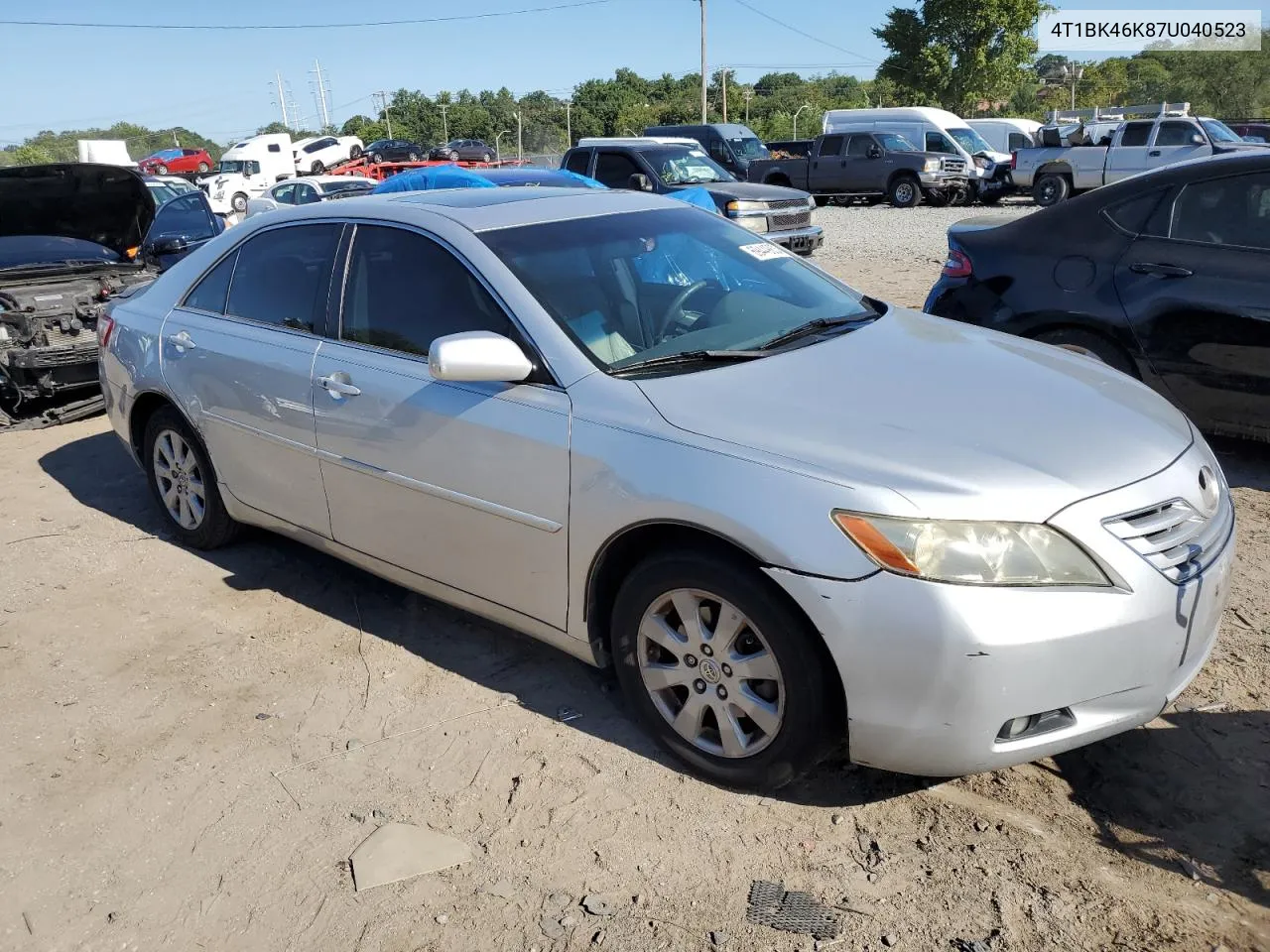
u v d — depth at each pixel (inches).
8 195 301.0
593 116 4146.2
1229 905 97.9
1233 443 221.9
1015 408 117.6
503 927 100.3
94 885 109.2
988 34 1654.8
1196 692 131.3
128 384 191.0
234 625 164.1
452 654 151.9
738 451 109.0
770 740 111.0
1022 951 94.0
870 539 99.9
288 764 127.3
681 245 152.6
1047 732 102.3
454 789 120.6
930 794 115.5
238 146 1453.0
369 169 1492.4
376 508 146.7
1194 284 195.8
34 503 225.1
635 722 132.2
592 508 118.5
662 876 105.5
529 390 126.7
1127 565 101.3
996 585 98.2
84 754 131.6
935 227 724.7
